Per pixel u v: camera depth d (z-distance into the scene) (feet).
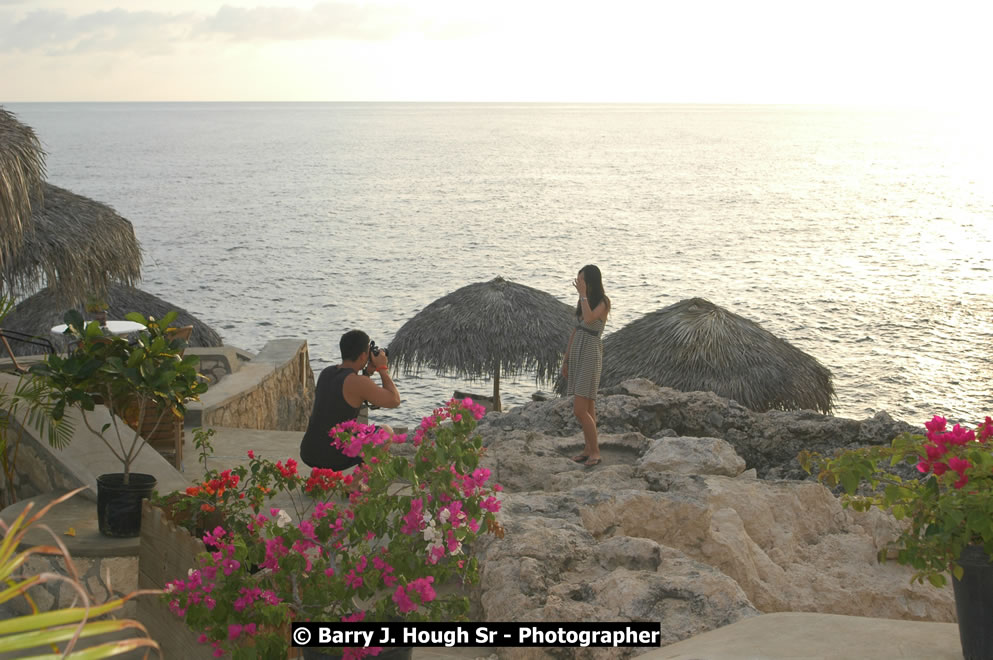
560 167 573.74
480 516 14.14
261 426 39.81
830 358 120.06
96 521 20.72
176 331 22.30
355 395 20.92
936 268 208.23
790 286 181.78
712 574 15.33
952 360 119.34
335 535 13.89
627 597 14.74
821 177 518.37
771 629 13.15
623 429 27.84
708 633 13.65
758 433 27.27
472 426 14.65
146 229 263.90
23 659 4.71
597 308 23.98
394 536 13.88
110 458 23.50
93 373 20.26
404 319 147.54
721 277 194.29
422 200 367.45
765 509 19.45
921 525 12.04
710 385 39.11
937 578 11.88
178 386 20.67
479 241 252.42
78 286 34.99
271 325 141.18
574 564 16.31
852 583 17.44
